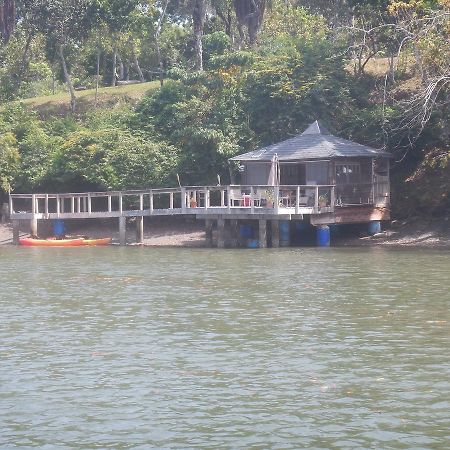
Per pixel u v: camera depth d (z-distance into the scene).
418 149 64.06
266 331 27.62
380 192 61.31
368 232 61.12
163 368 23.16
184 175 69.69
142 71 106.25
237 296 34.88
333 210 57.56
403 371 22.50
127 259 51.28
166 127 75.31
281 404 19.94
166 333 27.58
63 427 18.66
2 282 40.59
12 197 67.56
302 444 17.48
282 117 69.38
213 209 58.06
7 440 17.95
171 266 46.53
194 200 60.25
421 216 61.56
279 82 70.06
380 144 64.50
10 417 19.31
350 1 72.25
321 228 57.47
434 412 19.25
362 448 17.22
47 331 28.16
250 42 91.25
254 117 71.25
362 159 60.50
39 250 59.94
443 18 52.75
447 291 35.16
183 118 72.19
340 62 72.69
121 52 100.56
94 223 71.56
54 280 41.19
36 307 32.97
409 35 54.84
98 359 24.23
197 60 87.75
